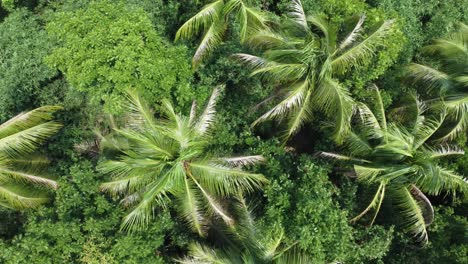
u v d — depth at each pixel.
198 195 9.70
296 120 10.53
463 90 10.88
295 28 10.71
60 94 11.93
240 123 12.09
